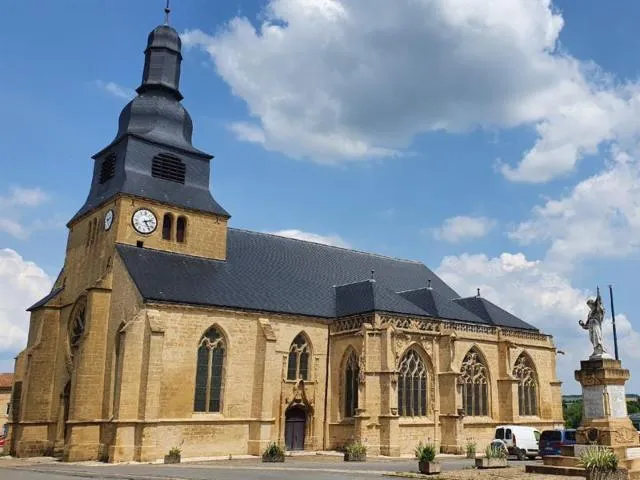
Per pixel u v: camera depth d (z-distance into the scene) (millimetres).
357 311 53156
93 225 53594
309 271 61125
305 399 51344
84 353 45719
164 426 43625
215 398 47125
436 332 53281
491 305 64000
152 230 51156
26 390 51000
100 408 45344
